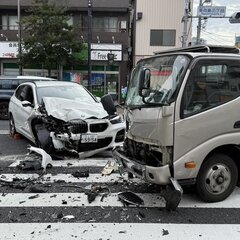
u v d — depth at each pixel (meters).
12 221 4.70
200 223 4.61
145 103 5.12
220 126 4.97
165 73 5.13
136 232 4.37
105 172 6.87
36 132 8.44
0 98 16.19
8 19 31.47
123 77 31.14
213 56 4.95
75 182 6.35
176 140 4.78
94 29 31.19
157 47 31.94
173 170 4.80
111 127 7.96
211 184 5.15
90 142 7.79
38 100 8.98
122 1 30.88
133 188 5.97
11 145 9.69
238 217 4.79
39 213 4.96
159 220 4.71
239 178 5.55
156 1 31.48
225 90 5.02
